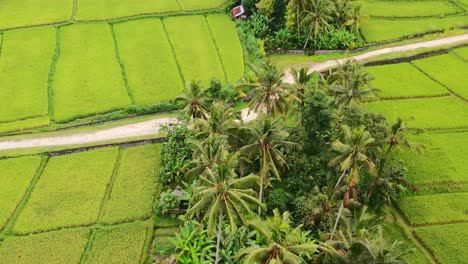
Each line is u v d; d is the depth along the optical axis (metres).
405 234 44.25
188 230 41.00
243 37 73.12
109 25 75.88
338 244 32.16
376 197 45.16
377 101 60.50
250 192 33.78
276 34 71.94
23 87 62.62
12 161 51.62
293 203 44.06
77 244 42.47
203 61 67.69
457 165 50.94
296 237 31.20
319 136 44.06
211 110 43.62
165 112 59.03
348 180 37.31
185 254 39.94
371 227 36.41
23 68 66.12
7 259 41.09
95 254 41.62
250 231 40.44
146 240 42.88
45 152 52.69
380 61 68.62
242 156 41.09
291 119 53.78
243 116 56.97
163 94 61.09
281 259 29.06
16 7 80.56
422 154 50.81
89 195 47.44
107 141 53.97
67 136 55.12
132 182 48.84
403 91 62.31
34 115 58.28
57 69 66.00
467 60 68.62
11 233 43.94
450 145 53.69
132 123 57.03
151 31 74.50
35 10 79.50
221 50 70.25
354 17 72.50
